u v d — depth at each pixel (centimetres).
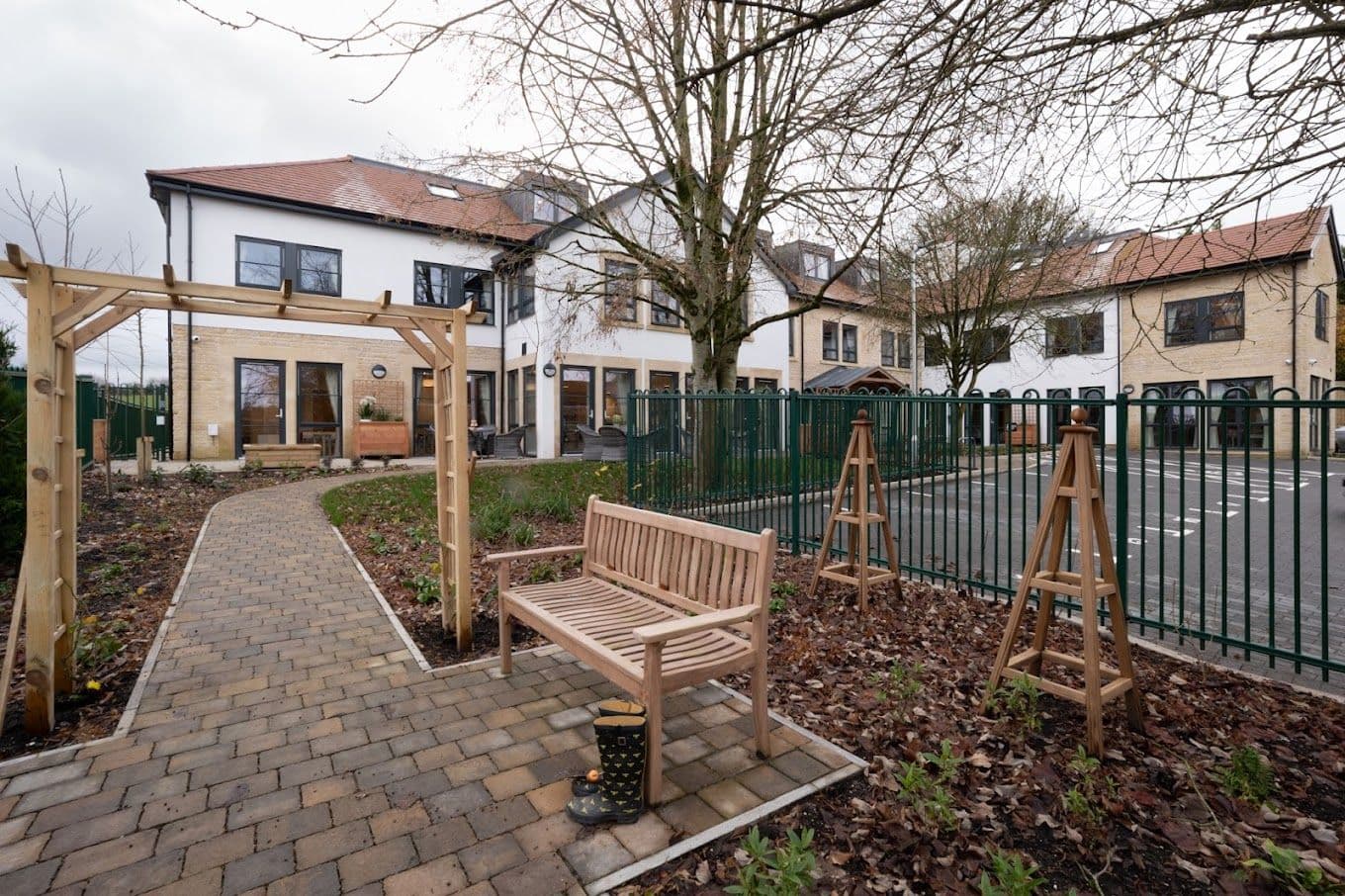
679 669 259
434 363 429
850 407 681
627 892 204
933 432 841
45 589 305
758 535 291
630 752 236
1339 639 438
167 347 1600
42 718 304
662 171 1198
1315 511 962
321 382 1727
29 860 216
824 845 228
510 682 362
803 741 298
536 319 1673
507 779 266
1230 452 1983
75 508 348
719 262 938
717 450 836
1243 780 255
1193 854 224
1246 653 389
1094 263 1343
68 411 346
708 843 227
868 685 361
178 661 394
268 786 261
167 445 1758
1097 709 281
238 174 1669
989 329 1544
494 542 724
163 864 215
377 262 1780
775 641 435
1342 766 273
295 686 358
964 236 1372
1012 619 325
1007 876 194
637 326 1903
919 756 270
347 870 212
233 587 557
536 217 1772
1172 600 525
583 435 1702
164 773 270
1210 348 2025
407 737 301
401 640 432
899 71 362
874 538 786
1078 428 304
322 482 1259
